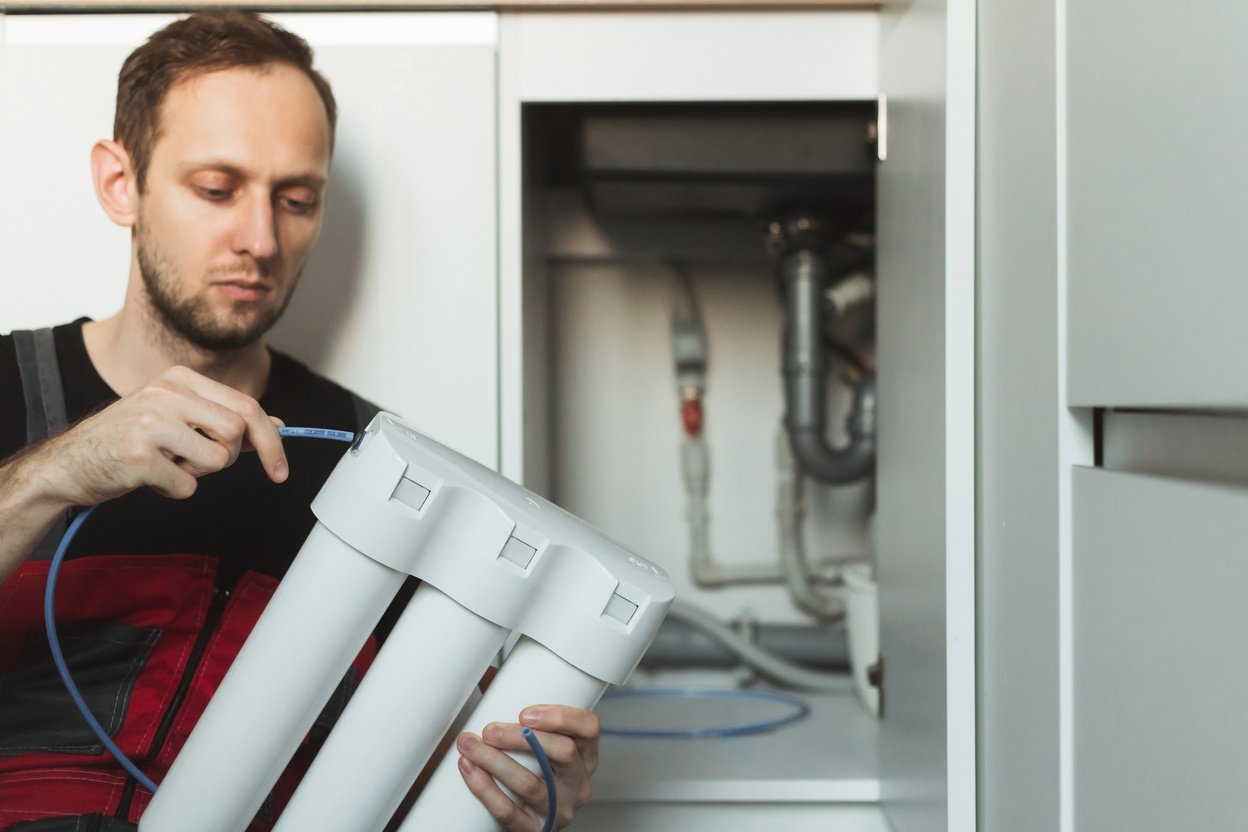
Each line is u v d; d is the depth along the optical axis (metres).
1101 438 0.68
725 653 1.46
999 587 0.80
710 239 1.48
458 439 1.04
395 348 1.04
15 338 0.99
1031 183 0.72
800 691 1.45
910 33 0.95
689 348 1.49
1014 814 0.77
